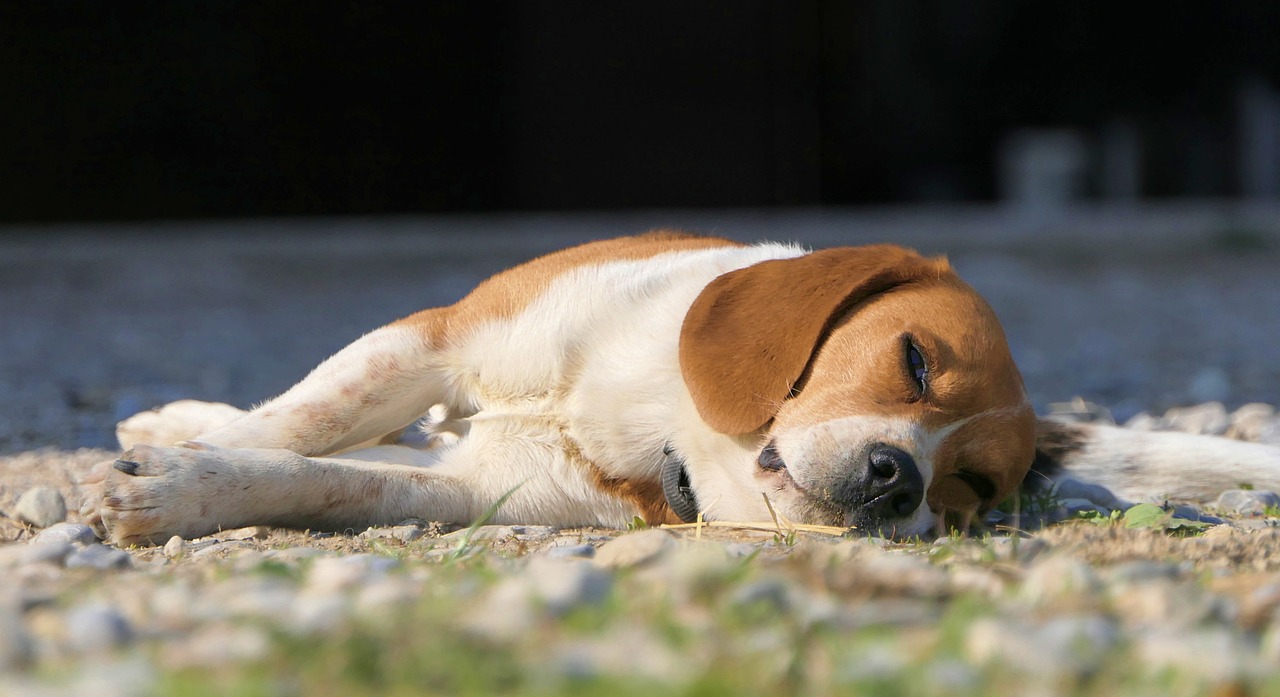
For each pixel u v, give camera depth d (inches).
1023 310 995.9
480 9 1427.2
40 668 172.6
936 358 317.4
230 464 316.2
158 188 1350.9
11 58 1293.1
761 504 323.3
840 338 326.0
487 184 1453.0
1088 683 171.5
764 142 1515.7
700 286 355.3
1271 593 217.6
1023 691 168.4
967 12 1519.4
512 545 304.7
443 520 344.2
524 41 1446.9
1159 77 1561.3
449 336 358.9
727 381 323.9
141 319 906.7
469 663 170.7
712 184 1508.4
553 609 193.5
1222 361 741.3
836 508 307.9
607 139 1481.3
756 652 175.9
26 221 1314.0
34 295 1024.9
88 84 1321.4
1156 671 175.2
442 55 1422.2
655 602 198.8
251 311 947.3
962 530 332.5
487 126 1445.6
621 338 348.5
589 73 1470.2
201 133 1359.5
